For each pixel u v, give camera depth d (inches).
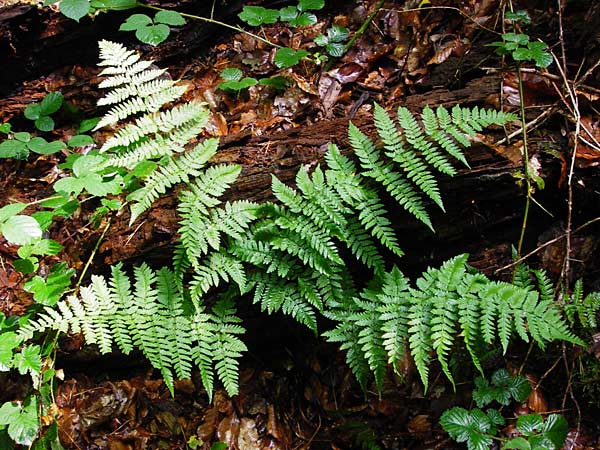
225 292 49.4
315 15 64.2
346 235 47.6
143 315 47.9
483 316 45.7
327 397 53.3
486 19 58.8
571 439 48.5
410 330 46.0
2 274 55.5
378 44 61.6
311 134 52.5
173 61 64.0
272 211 47.7
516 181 49.1
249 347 55.0
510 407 50.2
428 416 51.2
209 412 53.6
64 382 53.7
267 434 53.1
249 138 53.6
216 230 46.9
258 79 62.5
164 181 47.4
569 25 55.9
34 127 61.8
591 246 51.1
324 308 49.8
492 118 48.0
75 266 54.1
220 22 61.7
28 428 47.2
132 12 61.9
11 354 45.8
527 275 49.4
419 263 51.9
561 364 50.3
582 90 52.2
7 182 59.6
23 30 61.1
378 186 48.8
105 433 52.8
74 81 62.6
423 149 47.3
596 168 49.3
